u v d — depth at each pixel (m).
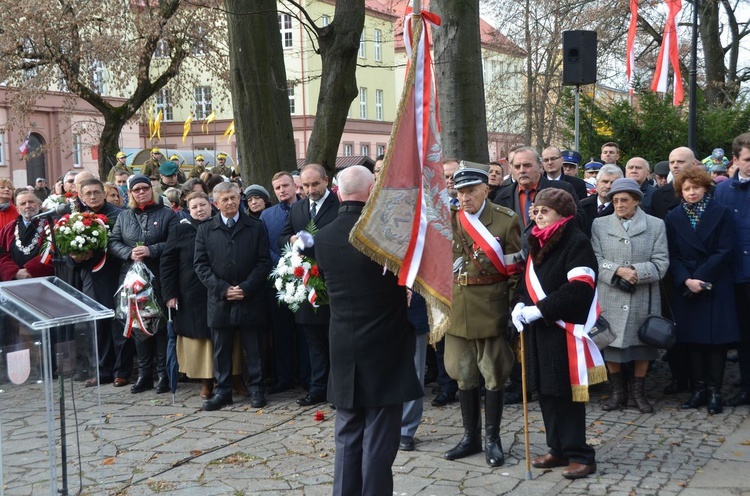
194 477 5.11
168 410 6.85
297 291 6.52
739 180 6.68
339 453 4.14
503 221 5.37
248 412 6.73
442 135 8.16
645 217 6.58
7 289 3.89
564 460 5.14
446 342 5.45
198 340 7.14
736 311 6.47
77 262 7.83
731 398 6.82
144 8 20.44
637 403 6.57
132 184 7.72
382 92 44.72
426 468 5.18
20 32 19.33
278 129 9.32
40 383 3.75
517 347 5.44
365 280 4.03
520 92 28.19
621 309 6.45
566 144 18.84
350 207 4.18
